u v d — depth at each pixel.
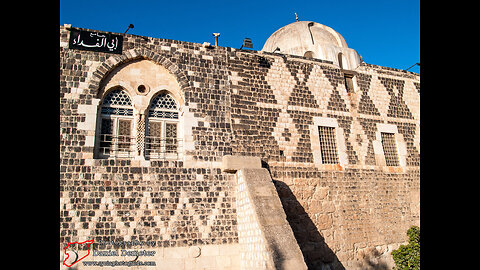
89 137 12.51
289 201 14.82
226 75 15.21
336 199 15.91
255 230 11.52
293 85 16.66
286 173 15.16
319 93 17.23
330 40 23.52
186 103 14.12
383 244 16.34
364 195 16.66
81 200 11.76
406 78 20.28
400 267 15.77
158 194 12.62
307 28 23.61
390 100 19.28
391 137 18.86
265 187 12.68
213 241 12.72
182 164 13.30
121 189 12.26
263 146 15.04
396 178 17.91
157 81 14.23
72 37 13.28
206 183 13.36
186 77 14.47
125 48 13.91
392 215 17.08
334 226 15.43
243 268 12.33
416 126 19.61
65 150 12.11
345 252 15.27
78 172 12.00
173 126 14.19
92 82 13.12
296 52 22.47
